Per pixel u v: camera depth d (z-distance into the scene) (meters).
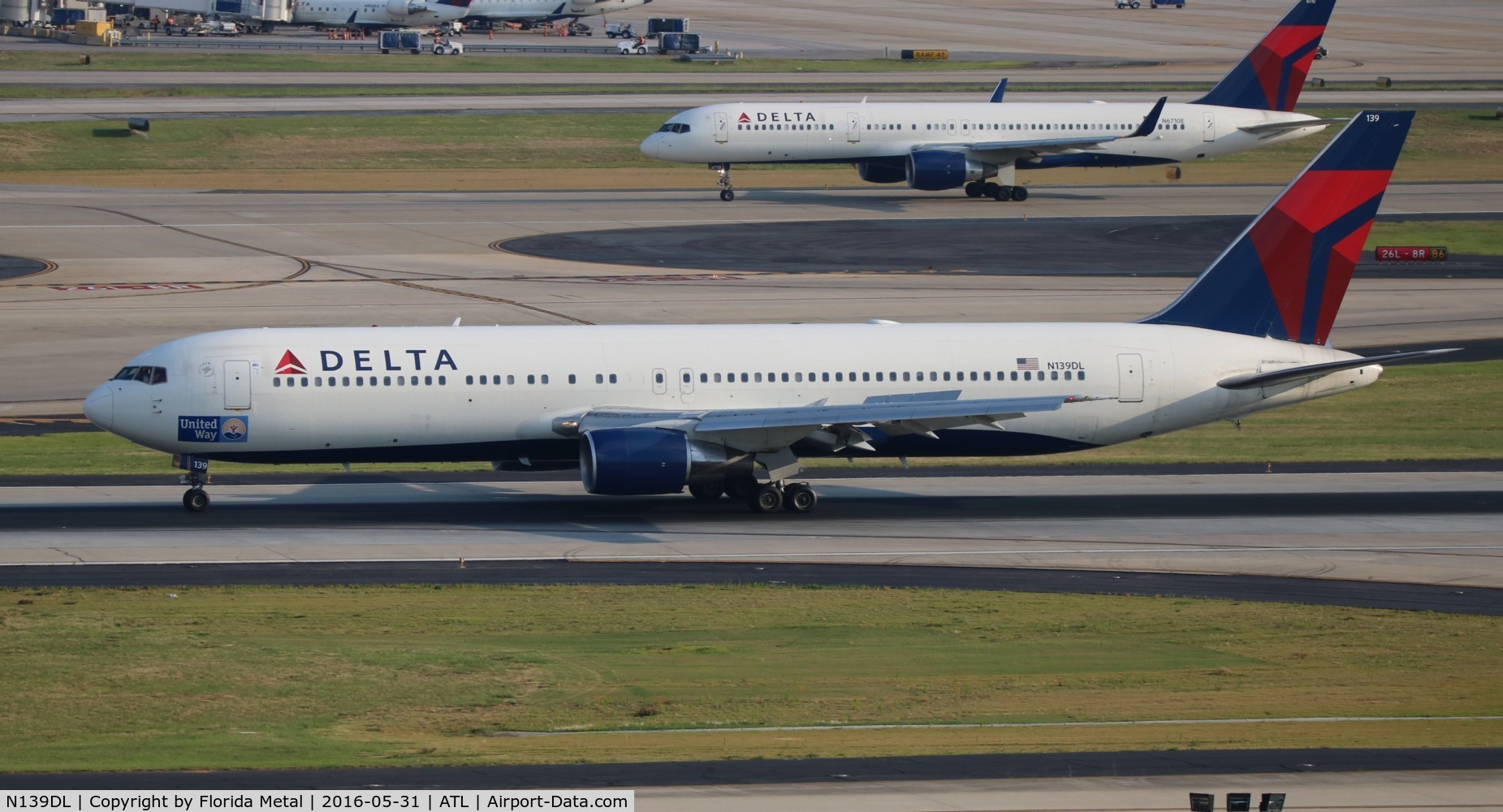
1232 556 175.75
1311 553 177.62
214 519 187.00
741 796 92.31
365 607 146.62
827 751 102.19
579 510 197.25
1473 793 94.44
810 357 194.62
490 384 187.62
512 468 194.75
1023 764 99.31
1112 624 144.00
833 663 127.75
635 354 191.75
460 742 104.12
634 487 180.25
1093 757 101.12
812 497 197.50
